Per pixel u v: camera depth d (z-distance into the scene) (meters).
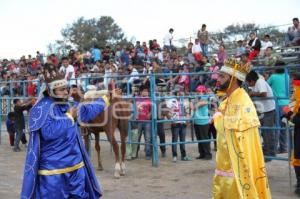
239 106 4.63
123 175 9.41
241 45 19.64
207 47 20.08
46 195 4.77
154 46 20.58
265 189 4.61
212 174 9.33
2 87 19.73
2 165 10.95
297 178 7.29
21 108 13.33
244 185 4.52
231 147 4.61
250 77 8.65
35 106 4.92
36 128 4.77
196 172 9.55
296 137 7.17
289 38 18.34
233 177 4.65
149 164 10.58
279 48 17.97
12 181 9.04
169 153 12.05
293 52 17.19
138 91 12.00
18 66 24.62
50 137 4.77
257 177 4.60
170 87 13.85
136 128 11.16
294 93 7.23
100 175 9.52
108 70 17.44
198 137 10.95
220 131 4.79
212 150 12.27
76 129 5.05
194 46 19.03
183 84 14.32
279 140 9.62
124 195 7.71
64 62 15.76
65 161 4.83
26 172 4.79
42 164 4.82
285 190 7.71
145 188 8.22
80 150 5.08
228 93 4.80
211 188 8.09
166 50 21.33
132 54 19.75
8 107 14.88
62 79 4.98
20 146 14.41
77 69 20.05
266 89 8.59
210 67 15.47
